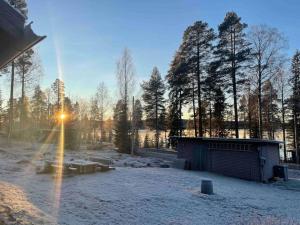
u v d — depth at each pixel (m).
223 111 33.06
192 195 10.85
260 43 27.23
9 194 8.64
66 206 8.16
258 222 8.01
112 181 12.49
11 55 3.96
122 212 8.10
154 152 32.25
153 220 7.66
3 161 16.34
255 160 16.81
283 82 33.75
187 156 20.16
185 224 7.52
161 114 45.91
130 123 34.00
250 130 37.53
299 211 9.89
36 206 7.79
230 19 27.94
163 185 12.41
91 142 43.28
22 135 31.78
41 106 55.84
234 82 27.62
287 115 37.31
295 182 16.64
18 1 23.70
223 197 10.99
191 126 37.53
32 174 12.90
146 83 46.44
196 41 30.36
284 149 34.44
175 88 34.44
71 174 13.40
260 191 13.31
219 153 18.62
